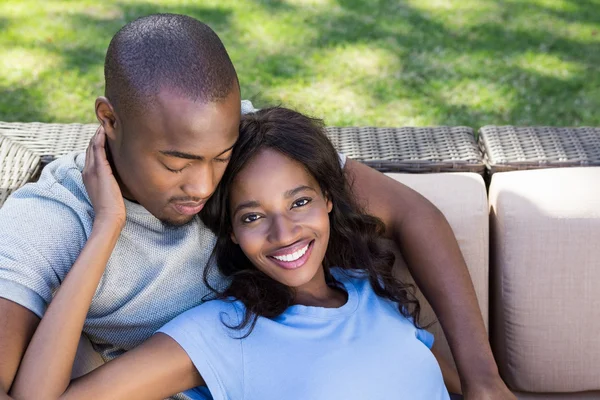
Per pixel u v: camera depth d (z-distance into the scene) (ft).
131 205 4.75
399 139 6.59
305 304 5.34
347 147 6.45
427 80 11.46
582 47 12.21
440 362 5.64
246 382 4.82
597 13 13.12
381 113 10.77
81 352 4.92
